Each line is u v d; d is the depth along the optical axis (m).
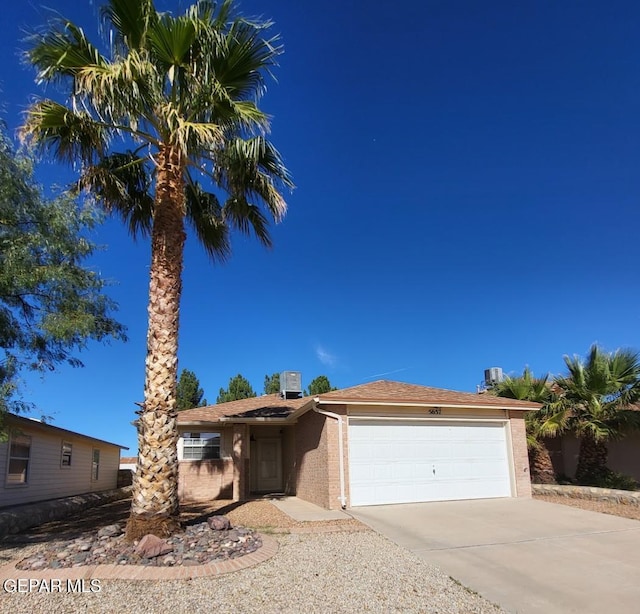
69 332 8.93
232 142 8.99
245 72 9.15
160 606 5.37
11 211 8.18
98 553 7.14
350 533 9.24
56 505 13.38
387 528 9.68
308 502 13.88
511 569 7.12
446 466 13.44
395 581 6.39
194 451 17.48
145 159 9.91
